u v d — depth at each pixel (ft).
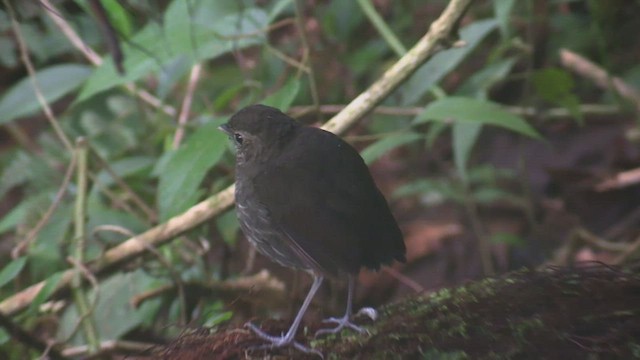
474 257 33.99
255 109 20.53
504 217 35.14
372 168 38.70
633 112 33.86
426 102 36.17
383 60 38.96
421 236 34.99
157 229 26.20
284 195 19.35
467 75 38.01
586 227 34.24
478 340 16.62
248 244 33.06
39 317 28.07
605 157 35.37
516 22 36.55
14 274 23.29
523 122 24.43
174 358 18.26
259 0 38.40
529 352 16.24
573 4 38.14
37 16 32.78
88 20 32.17
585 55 36.65
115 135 34.99
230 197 25.79
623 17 36.09
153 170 28.78
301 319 19.11
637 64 36.37
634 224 33.53
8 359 27.76
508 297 17.29
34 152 37.88
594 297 17.01
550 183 35.68
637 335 16.26
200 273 27.94
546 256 33.47
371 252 19.39
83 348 26.91
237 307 27.71
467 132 28.19
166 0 31.60
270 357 17.89
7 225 28.48
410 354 16.87
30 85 29.84
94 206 29.17
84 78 29.99
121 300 27.84
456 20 24.70
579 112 29.43
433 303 17.81
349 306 18.99
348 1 36.32
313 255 19.21
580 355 16.07
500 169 35.91
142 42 25.35
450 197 32.94
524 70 37.50
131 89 33.19
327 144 19.84
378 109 31.19
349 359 17.31
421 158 38.29
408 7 38.88
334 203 19.17
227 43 25.54
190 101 31.89
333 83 36.58
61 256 27.53
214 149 23.15
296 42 36.55
